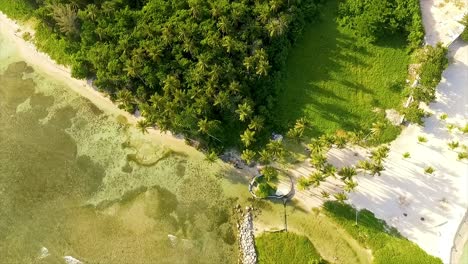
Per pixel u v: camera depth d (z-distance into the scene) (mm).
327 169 61344
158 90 67875
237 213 63938
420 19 71062
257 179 65062
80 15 70375
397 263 59219
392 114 67625
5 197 67500
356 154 65500
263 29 67000
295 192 64312
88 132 70938
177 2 69000
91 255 63344
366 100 68375
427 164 64375
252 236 62375
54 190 67500
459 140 65125
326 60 71000
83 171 68438
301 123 63812
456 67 69500
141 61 66125
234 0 68812
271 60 68875
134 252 63031
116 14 69750
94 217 65438
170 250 62812
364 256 60375
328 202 63188
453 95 67812
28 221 65875
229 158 66750
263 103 67688
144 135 69750
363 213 62344
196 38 66375
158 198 65750
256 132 66375
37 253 64062
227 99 62781
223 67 64312
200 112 62875
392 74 69688
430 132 65938
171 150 68438
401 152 65438
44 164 69312
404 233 61250
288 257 60812
